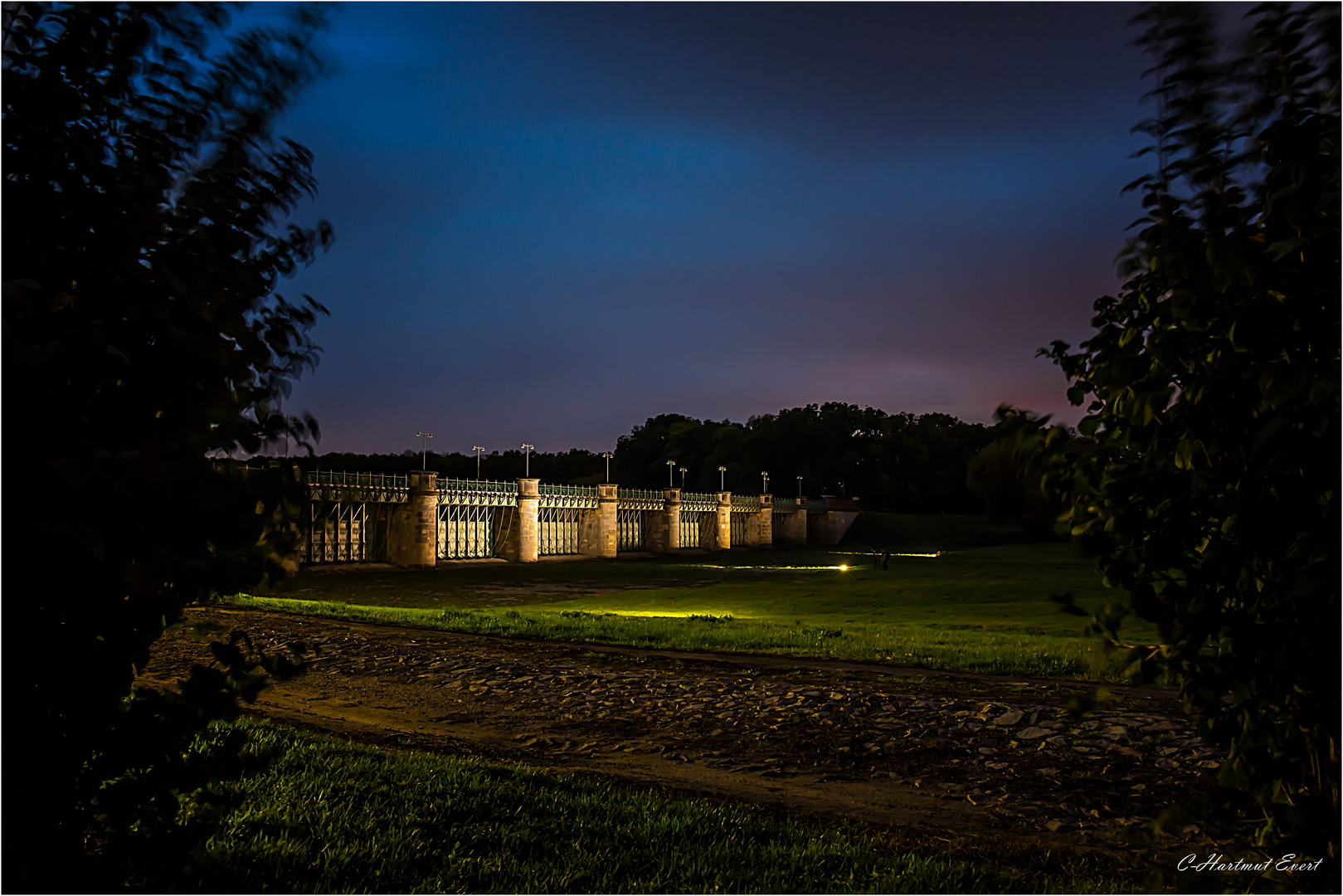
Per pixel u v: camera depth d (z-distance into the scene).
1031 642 22.98
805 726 12.79
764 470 194.12
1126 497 3.27
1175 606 3.16
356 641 21.03
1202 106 3.19
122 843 3.84
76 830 3.62
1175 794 9.30
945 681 16.19
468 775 8.89
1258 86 3.12
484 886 5.98
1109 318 3.58
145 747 3.62
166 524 3.14
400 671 17.56
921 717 12.97
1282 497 2.67
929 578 63.12
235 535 3.43
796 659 19.52
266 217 3.97
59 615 3.23
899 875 6.55
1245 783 3.28
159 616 3.48
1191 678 3.19
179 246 3.58
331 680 16.64
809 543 167.75
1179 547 3.01
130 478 3.03
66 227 3.30
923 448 186.88
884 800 9.35
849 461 188.62
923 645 21.84
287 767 8.63
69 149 3.20
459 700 15.11
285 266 4.02
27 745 3.16
